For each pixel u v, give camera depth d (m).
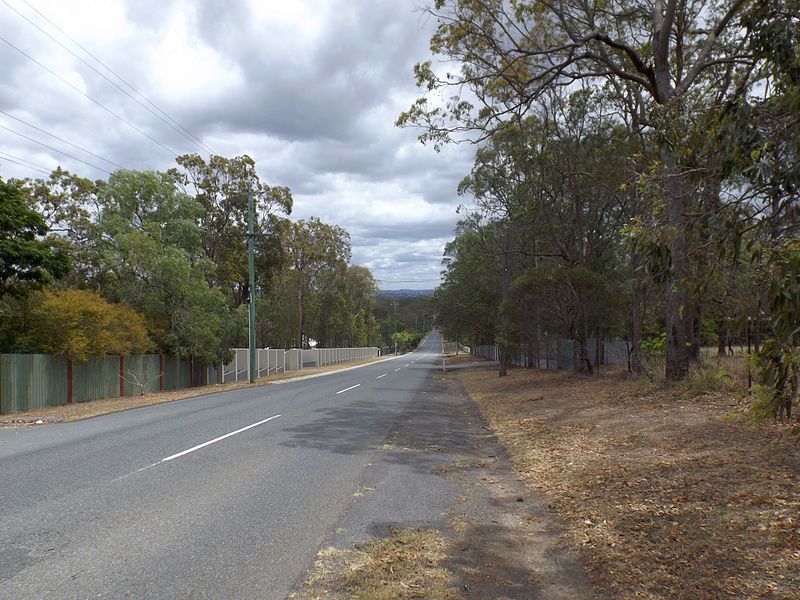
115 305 25.77
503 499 7.04
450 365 53.62
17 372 19.16
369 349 98.88
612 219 23.17
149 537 5.50
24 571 4.66
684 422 9.89
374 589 4.37
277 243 46.34
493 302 43.12
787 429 8.02
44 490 7.24
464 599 4.23
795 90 4.48
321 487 7.47
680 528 5.26
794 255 3.55
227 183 43.59
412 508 6.58
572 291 20.20
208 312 30.45
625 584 4.37
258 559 4.95
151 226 29.03
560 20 15.94
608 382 17.94
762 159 4.77
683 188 6.69
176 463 8.89
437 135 18.17
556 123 20.42
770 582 4.06
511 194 28.03
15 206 20.05
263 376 42.22
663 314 19.98
